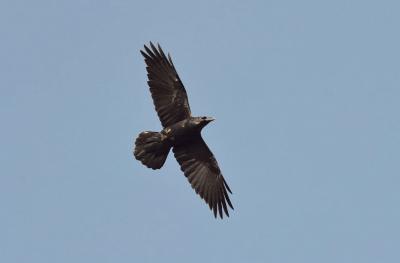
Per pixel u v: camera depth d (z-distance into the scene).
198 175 33.19
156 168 32.47
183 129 32.25
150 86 32.50
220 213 33.22
